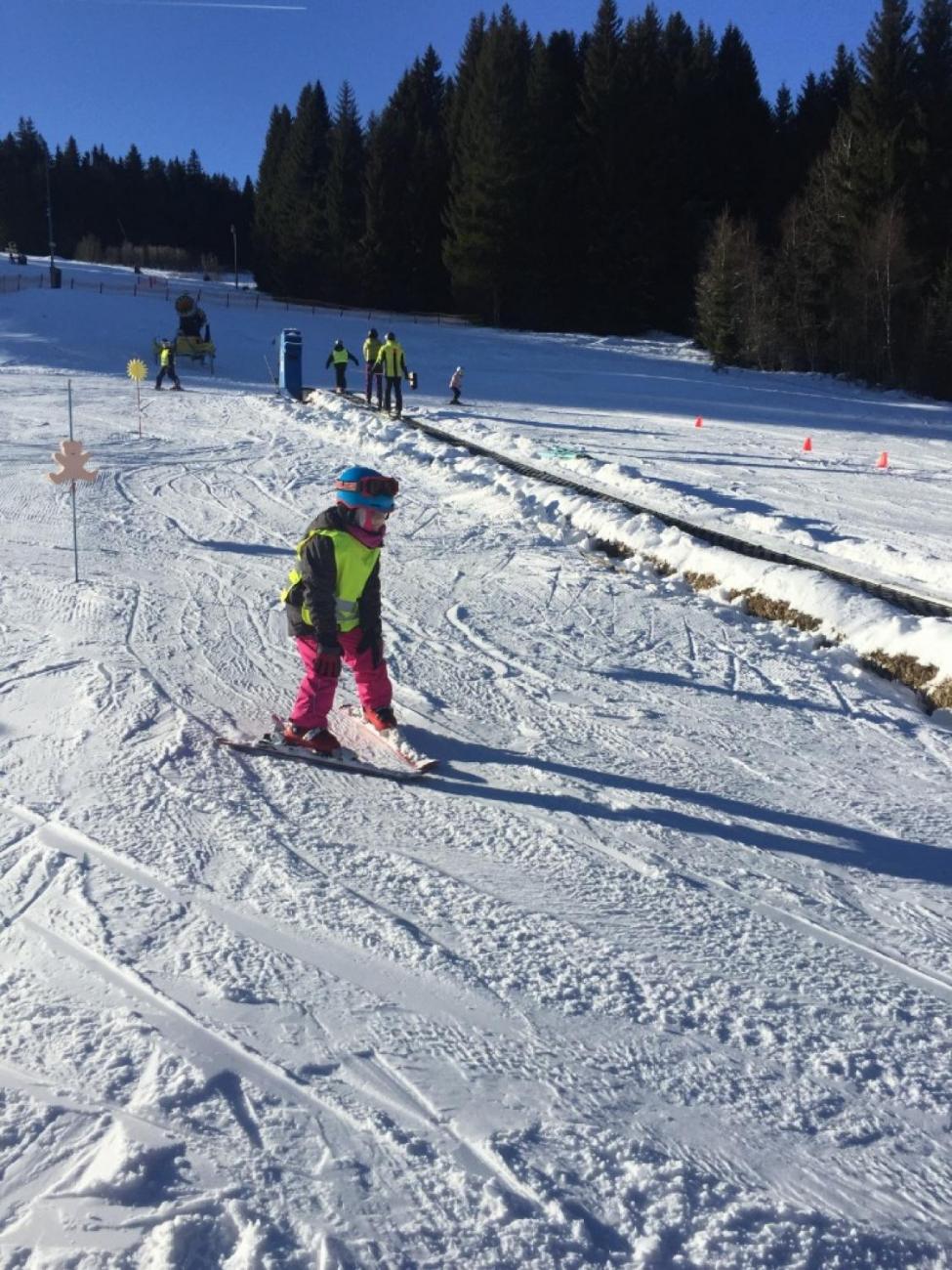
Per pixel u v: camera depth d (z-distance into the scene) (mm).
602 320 61344
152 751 5191
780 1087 3035
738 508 13055
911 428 26031
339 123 70188
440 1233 2420
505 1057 3076
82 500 11820
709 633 8086
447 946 3662
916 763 5785
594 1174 2639
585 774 5305
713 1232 2477
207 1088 2840
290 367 25641
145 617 7523
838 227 47875
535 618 8219
